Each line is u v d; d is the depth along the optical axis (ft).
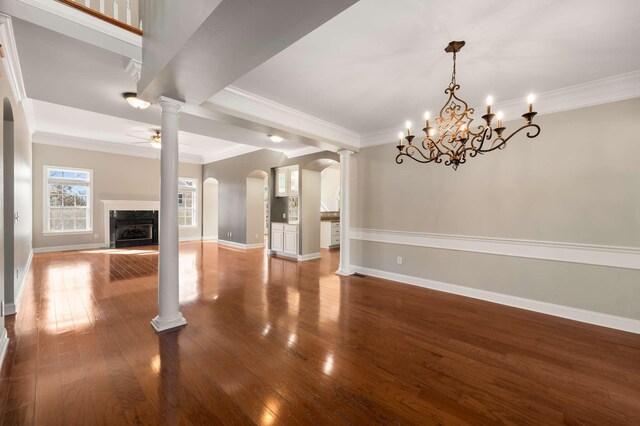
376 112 12.53
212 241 29.99
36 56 7.48
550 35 6.84
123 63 7.91
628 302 9.21
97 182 23.63
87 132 20.27
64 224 22.41
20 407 5.40
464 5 5.82
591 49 7.47
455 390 6.21
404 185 14.73
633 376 6.78
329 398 5.88
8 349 7.52
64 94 10.13
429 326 9.47
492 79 9.29
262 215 26.91
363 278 15.53
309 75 9.02
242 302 11.51
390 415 5.43
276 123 11.90
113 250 22.80
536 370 7.00
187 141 22.88
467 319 10.09
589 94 9.73
